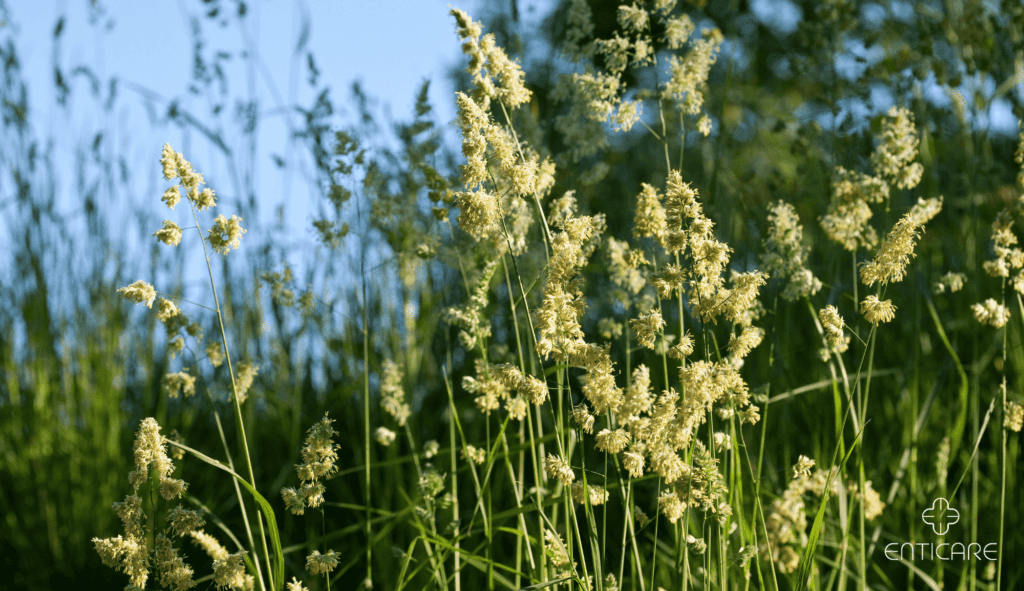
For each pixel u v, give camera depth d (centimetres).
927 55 293
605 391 153
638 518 181
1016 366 302
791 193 297
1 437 386
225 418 380
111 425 359
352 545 307
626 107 215
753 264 305
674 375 299
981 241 301
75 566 327
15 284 401
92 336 390
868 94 292
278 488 309
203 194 162
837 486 221
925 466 285
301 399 351
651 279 159
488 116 173
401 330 330
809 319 335
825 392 276
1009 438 272
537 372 191
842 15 302
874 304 156
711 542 170
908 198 320
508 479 296
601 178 257
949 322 327
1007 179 350
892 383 331
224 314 355
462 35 172
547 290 158
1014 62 309
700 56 219
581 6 246
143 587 154
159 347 425
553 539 175
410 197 264
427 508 220
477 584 274
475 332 212
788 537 220
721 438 180
